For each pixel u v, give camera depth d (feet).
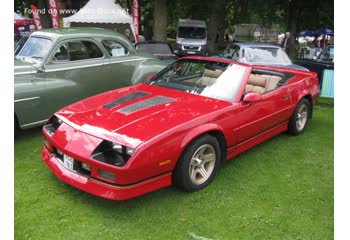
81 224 10.00
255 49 29.96
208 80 14.61
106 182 9.96
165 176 10.79
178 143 10.73
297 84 17.71
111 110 12.08
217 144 12.39
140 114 11.61
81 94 18.38
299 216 10.96
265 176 13.67
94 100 13.33
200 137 11.64
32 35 18.38
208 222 10.36
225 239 9.63
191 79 15.03
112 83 19.89
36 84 16.25
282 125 17.37
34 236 9.41
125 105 12.48
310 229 10.31
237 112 13.10
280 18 82.23
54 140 11.16
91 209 10.77
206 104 12.76
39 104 16.52
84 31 19.03
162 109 12.05
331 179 13.73
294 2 62.59
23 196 11.40
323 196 12.29
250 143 14.74
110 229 9.82
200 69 15.19
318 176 13.94
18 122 16.03
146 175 10.16
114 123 10.99
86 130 10.74
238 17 79.97
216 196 11.85
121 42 20.57
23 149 15.62
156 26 55.93
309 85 18.72
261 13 70.95
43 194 11.57
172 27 129.39
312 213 11.17
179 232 9.82
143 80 21.15
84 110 12.23
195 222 10.32
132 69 20.80
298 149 16.80
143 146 9.85
